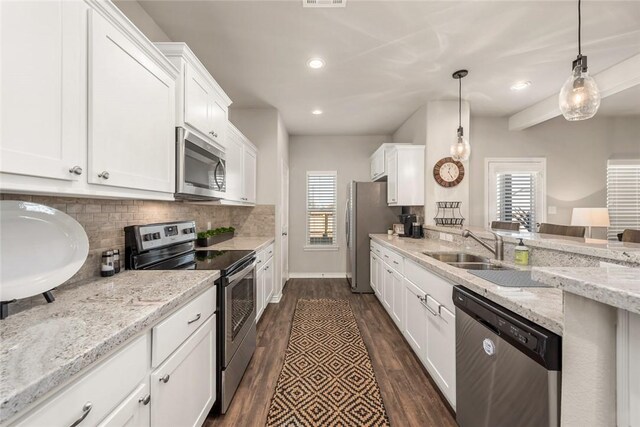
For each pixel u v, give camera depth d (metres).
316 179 5.24
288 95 3.42
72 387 0.69
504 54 2.52
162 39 2.18
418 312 2.15
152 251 1.80
